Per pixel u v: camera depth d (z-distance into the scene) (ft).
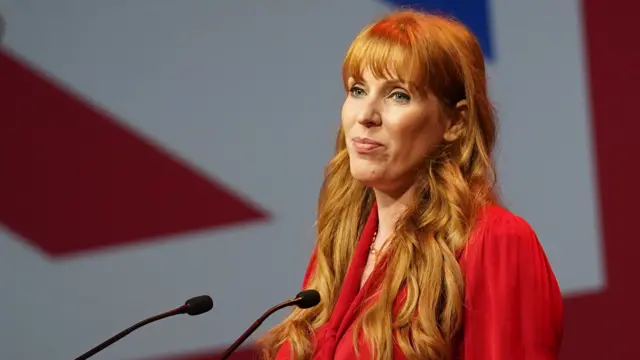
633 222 36.40
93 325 38.91
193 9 38.63
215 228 38.34
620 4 36.81
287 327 20.85
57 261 39.14
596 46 36.81
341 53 37.83
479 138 19.51
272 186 38.04
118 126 38.93
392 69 18.97
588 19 36.88
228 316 38.22
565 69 36.86
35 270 39.22
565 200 36.70
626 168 36.50
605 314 36.52
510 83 37.01
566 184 36.70
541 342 18.13
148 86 38.83
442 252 18.75
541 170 36.78
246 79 38.32
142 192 38.78
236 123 38.32
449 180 19.21
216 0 38.50
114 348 38.83
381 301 18.94
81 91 39.22
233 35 38.42
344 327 19.61
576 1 36.94
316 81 37.93
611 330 36.50
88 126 39.14
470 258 18.57
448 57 19.10
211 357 38.32
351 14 37.86
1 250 39.37
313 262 22.47
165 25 38.81
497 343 18.03
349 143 19.63
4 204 39.40
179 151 38.58
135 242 38.78
